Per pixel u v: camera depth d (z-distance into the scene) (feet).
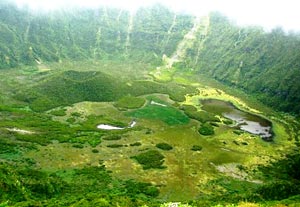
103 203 573.33
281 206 524.11
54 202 583.58
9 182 617.62
